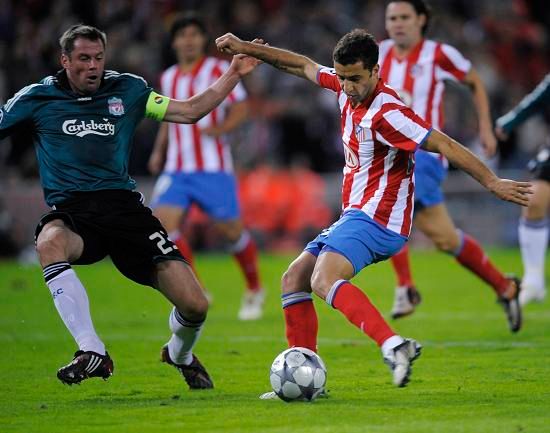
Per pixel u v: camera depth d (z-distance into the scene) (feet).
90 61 75.00
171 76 140.26
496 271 108.88
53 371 90.22
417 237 230.89
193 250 222.28
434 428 61.16
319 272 71.97
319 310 135.64
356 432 60.34
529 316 124.47
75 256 75.15
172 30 139.13
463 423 62.75
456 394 74.13
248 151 222.69
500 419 64.08
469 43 251.80
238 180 218.79
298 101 227.81
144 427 64.03
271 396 74.33
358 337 109.81
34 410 71.41
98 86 77.10
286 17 242.78
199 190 135.33
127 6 237.45
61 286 71.87
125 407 71.61
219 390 79.10
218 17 241.76
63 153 76.54
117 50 226.17
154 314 135.33
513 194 70.74
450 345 101.55
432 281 169.17
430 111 117.08
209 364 92.99
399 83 116.98
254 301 132.26
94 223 75.82
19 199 211.00
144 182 216.95
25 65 227.61
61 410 71.10
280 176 220.43
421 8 116.57
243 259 131.95
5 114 76.28
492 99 239.91
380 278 178.60
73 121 76.54
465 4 263.90
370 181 75.05
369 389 77.41
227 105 138.21
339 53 71.56
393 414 66.23
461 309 133.80
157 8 239.50
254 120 225.15
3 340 111.24
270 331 117.08
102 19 234.58
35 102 76.84
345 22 245.45
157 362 94.58
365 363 91.45
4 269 195.31
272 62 81.51
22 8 240.12
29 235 211.20
